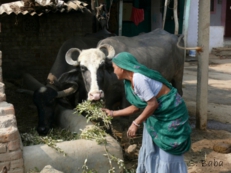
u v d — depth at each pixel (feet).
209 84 37.83
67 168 13.60
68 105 20.53
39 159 13.17
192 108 27.96
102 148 14.17
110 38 20.77
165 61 22.39
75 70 18.33
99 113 14.56
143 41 22.41
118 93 19.51
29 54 33.37
